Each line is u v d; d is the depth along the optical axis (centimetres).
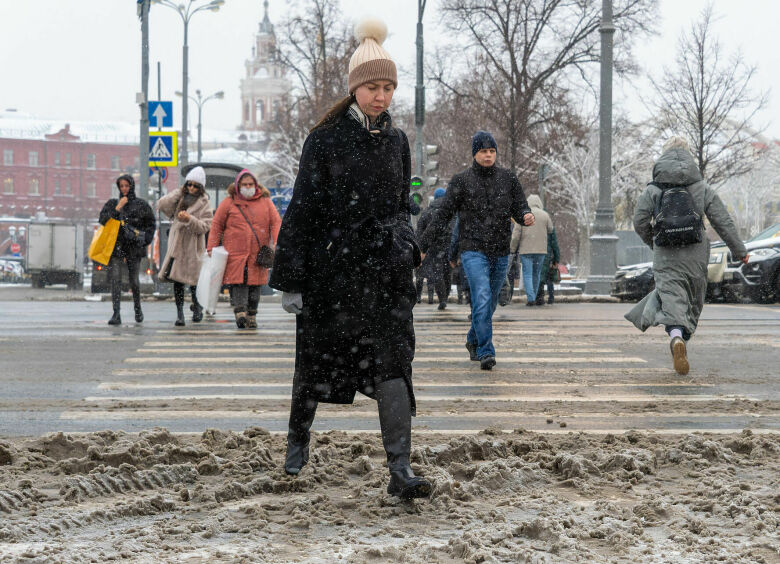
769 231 2138
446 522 399
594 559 346
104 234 1382
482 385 819
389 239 432
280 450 524
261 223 1327
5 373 880
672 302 877
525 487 463
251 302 1347
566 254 7388
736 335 1261
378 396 429
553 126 4416
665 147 907
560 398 751
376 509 412
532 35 4247
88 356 1009
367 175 432
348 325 431
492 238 901
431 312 1738
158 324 1417
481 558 344
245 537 376
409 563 341
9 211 15312
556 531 377
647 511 411
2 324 1409
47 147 15650
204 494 433
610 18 2397
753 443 543
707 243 887
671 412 689
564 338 1213
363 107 439
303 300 439
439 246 1800
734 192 7831
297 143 5312
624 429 621
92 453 490
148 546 360
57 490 444
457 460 511
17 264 5512
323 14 4944
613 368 933
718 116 3800
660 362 980
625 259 4231
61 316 1595
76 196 15800
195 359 986
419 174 2772
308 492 449
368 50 438
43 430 610
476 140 891
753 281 1991
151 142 2608
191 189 1374
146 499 417
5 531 369
